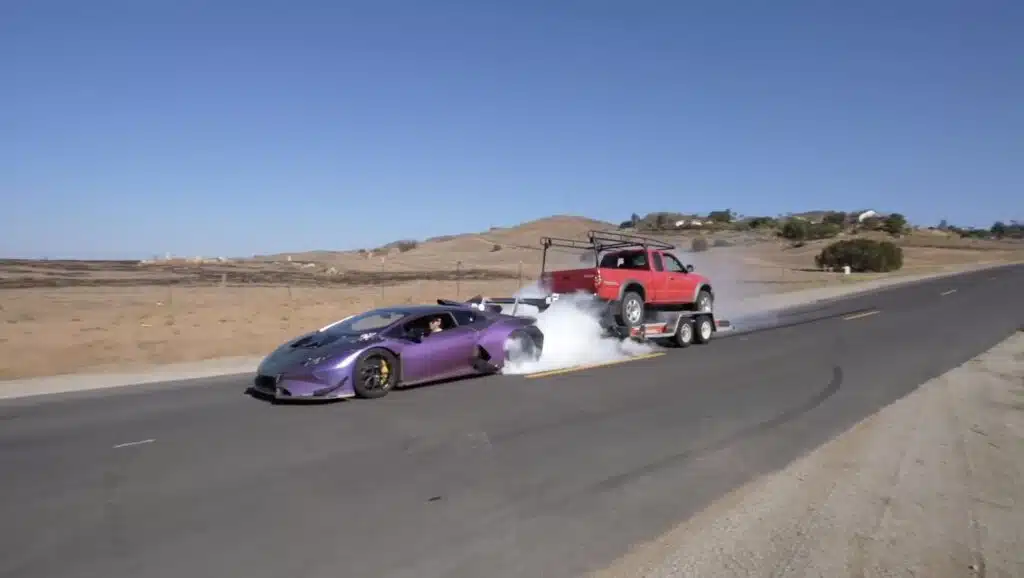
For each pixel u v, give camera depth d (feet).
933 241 412.98
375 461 23.06
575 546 16.43
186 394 35.19
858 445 25.20
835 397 34.37
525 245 428.97
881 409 31.42
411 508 18.83
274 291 119.44
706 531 17.31
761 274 192.95
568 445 25.25
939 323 71.26
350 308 88.99
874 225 469.16
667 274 53.26
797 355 49.44
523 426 27.94
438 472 21.98
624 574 14.97
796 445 25.45
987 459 23.35
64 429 27.53
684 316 53.31
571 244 54.85
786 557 15.71
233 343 58.49
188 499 19.39
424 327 36.65
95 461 23.00
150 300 99.81
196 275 170.30
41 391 36.99
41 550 15.99
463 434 26.58
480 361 38.42
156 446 24.84
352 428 27.37
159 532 17.06
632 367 43.45
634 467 22.68
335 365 31.73
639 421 29.04
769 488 20.57
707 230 438.81
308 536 16.89
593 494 20.06
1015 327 66.33
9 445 25.07
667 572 15.03
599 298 47.65
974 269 217.77
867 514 18.33
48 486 20.47
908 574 14.85
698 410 31.19
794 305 98.73
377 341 33.53
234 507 18.79
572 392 34.96
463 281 154.30
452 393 34.47
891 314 82.07
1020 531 17.15
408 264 270.46
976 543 16.44
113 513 18.31
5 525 17.48
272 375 32.07
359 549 16.15
